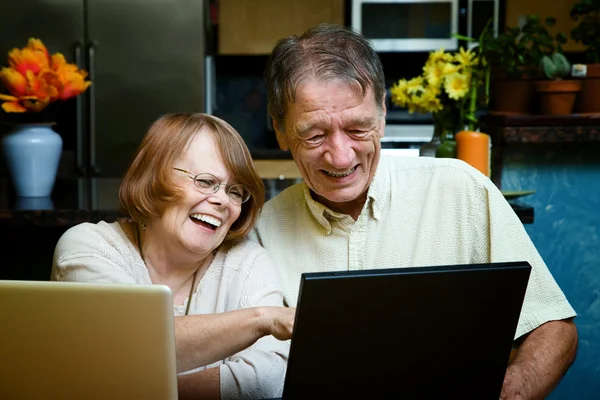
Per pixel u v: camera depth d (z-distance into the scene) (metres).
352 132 1.42
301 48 1.45
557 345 1.48
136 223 1.59
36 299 1.02
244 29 4.90
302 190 1.65
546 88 2.39
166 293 1.01
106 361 1.04
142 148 1.48
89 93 4.40
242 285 1.53
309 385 1.05
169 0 4.37
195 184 1.45
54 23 4.36
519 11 4.76
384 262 1.61
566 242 2.51
